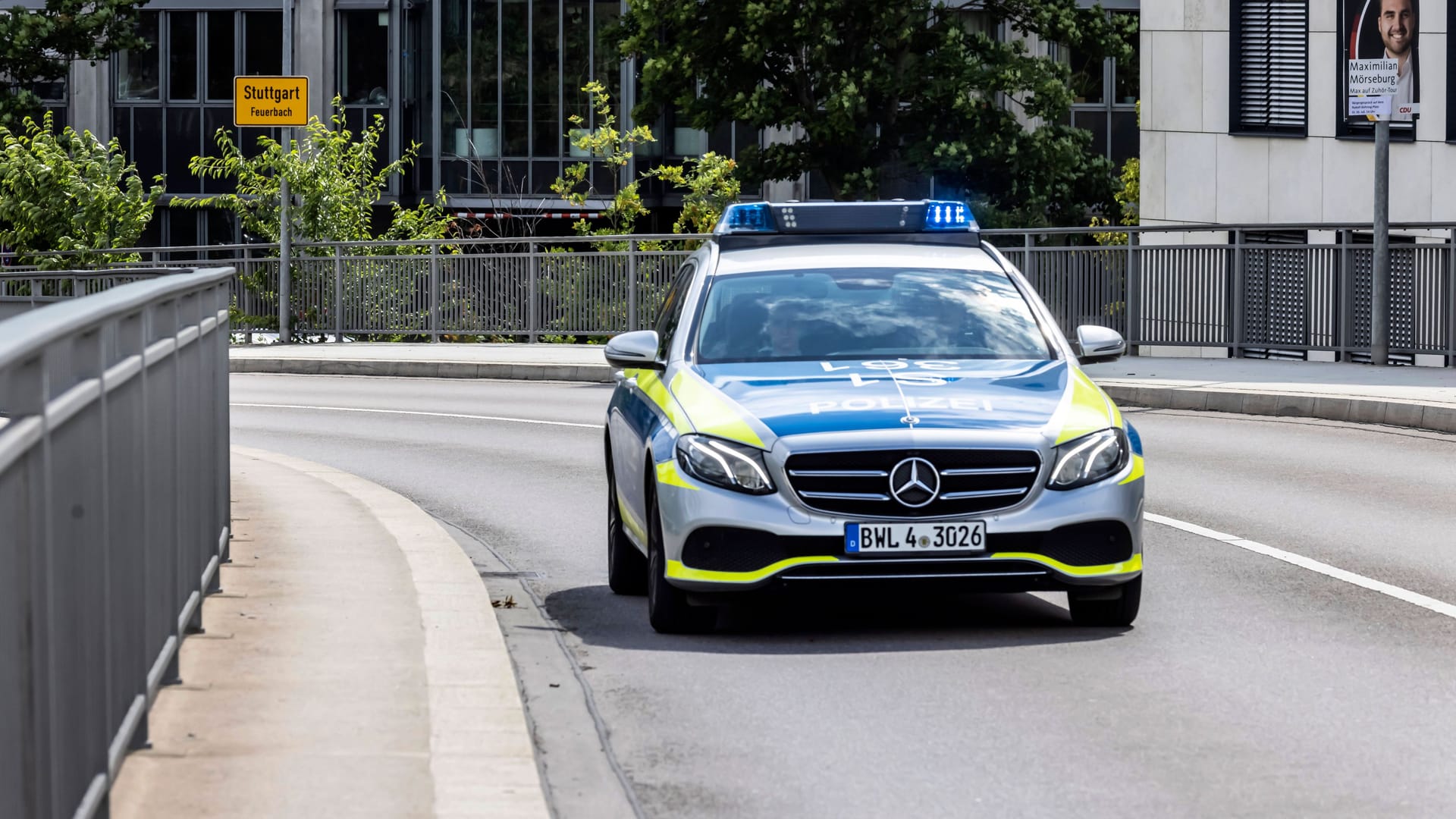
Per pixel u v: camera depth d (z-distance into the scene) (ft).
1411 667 53.57
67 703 31.60
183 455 50.65
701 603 58.39
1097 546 57.31
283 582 64.49
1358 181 195.42
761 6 225.35
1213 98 215.10
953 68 232.53
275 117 213.05
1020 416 57.77
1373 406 126.82
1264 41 207.82
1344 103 196.95
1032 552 56.59
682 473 57.47
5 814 27.22
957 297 66.95
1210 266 171.94
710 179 268.82
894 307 66.18
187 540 51.70
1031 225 239.09
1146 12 223.71
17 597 27.99
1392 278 156.46
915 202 71.72
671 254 203.92
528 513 92.63
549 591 70.33
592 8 318.45
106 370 36.27
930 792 41.39
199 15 337.93
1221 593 66.23
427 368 190.19
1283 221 206.08
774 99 230.27
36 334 27.68
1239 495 93.04
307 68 334.24
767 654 56.85
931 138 232.53
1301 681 51.93
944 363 63.10
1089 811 39.81
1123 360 171.12
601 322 206.80
